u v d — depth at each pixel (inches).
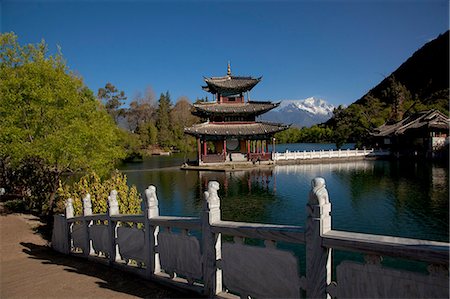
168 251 206.5
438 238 535.2
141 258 231.5
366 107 2999.5
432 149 1937.7
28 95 481.7
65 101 505.7
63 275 255.1
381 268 114.3
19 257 346.9
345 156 2010.3
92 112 575.8
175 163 2240.4
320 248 128.0
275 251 148.2
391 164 1759.4
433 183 1087.6
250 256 158.9
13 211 598.2
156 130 3501.5
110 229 261.9
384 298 113.5
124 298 195.6
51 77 496.1
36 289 225.0
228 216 742.5
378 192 956.0
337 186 1086.4
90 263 285.6
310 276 131.5
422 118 2105.1
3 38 549.6
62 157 477.7
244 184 1212.5
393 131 2239.2
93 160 504.1
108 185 486.6
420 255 102.7
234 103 2004.2
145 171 1691.7
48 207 567.5
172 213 783.7
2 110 465.7
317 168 1651.1
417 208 738.2
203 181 1312.7
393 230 585.3
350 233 123.0
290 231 139.3
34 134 480.1
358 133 2706.7
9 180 746.8
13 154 461.4
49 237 445.4
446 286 100.7
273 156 1857.8
